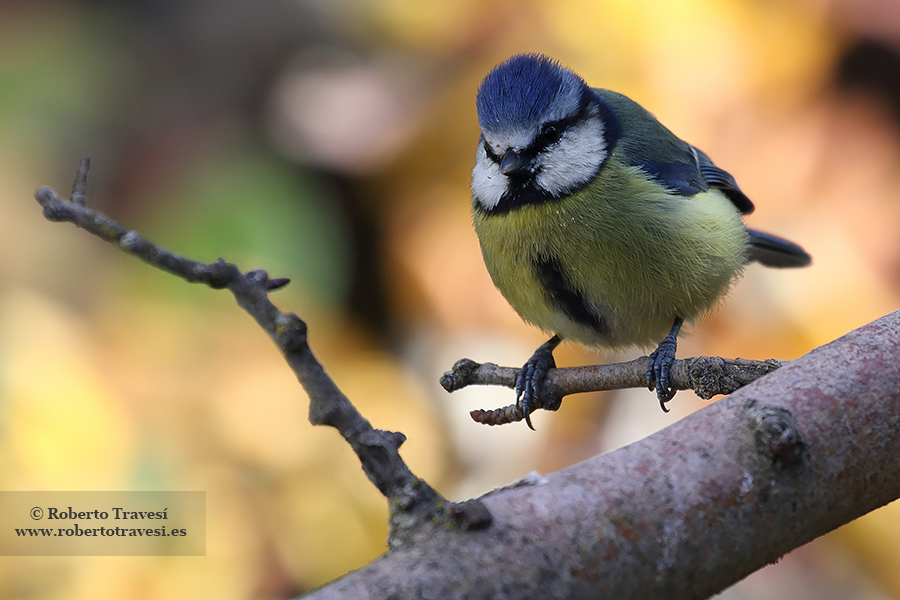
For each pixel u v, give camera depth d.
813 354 2.08
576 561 1.71
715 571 1.80
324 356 2.23
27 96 2.23
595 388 2.15
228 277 1.73
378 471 1.78
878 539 2.21
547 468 2.23
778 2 2.23
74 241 2.22
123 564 2.19
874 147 2.23
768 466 1.85
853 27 2.22
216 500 2.20
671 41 2.22
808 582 2.22
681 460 1.85
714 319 2.23
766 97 2.23
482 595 1.64
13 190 2.22
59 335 2.20
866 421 1.93
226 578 2.19
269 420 2.21
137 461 2.19
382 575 1.65
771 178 2.23
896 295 2.22
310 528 2.20
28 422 2.19
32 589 2.18
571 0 2.23
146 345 2.21
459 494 2.23
